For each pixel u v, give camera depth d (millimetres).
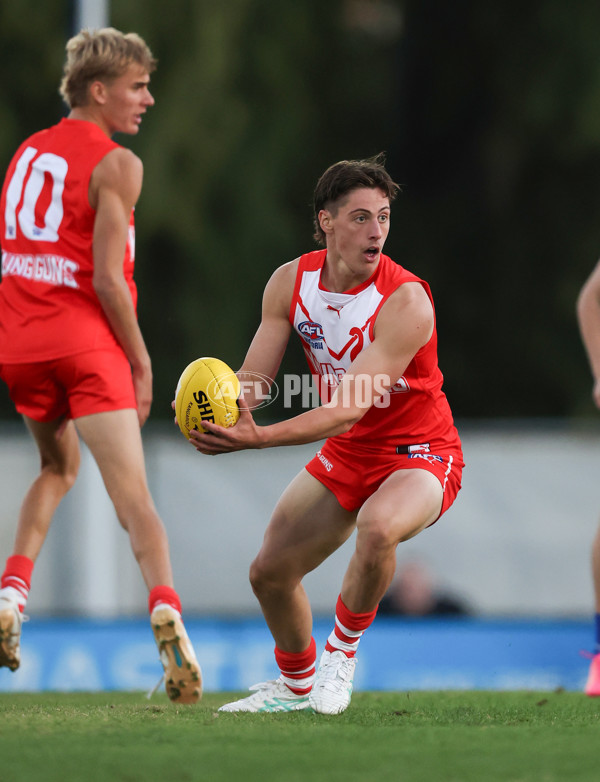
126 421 14680
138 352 15141
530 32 70938
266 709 16453
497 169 72812
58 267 14984
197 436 14531
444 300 71812
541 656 29062
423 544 39562
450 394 70875
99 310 15055
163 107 61344
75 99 15688
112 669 28250
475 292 72125
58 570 37562
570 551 39438
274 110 65750
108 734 13031
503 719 15227
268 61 65438
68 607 37438
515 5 71312
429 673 28859
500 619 32062
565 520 39562
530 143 71312
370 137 75875
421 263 73062
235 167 63125
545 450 39781
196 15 61562
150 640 28391
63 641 28266
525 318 71125
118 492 14516
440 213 74125
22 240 15266
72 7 38438
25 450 39125
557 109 69312
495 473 39781
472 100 74938
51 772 10945
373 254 15188
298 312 15883
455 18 73875
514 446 39812
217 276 63156
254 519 39406
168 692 13781
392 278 15469
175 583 39188
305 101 68125
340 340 15586
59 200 15000
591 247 70625
